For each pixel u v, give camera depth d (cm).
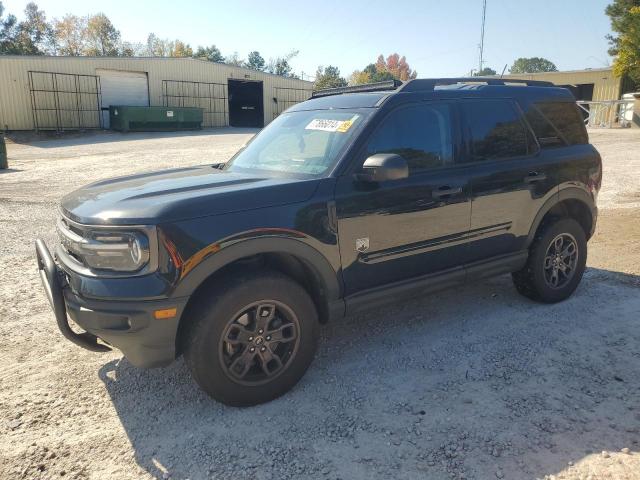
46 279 321
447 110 404
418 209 374
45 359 390
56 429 305
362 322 450
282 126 436
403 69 11656
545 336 414
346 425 304
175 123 3484
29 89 3108
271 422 308
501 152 430
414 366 372
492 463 268
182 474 267
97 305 286
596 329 425
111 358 391
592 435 288
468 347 398
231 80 4081
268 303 317
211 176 377
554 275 473
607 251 651
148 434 300
